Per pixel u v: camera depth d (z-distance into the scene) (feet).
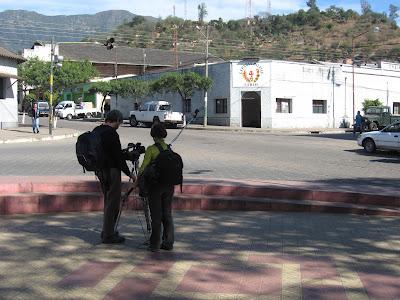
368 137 71.92
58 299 16.79
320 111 151.12
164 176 22.03
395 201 33.01
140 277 19.16
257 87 141.18
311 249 23.27
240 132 123.85
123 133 108.27
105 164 22.82
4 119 114.21
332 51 248.32
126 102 188.75
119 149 23.00
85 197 31.60
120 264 20.79
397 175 48.16
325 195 33.99
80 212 31.48
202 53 278.67
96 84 168.45
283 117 143.33
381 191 35.12
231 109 142.61
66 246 23.39
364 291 17.76
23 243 23.81
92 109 208.03
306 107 147.33
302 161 58.54
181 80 138.41
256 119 147.64
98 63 261.03
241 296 17.22
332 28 336.08
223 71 144.25
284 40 314.14
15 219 29.27
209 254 22.36
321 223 29.22
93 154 22.44
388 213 31.55
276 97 142.10
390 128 70.90
